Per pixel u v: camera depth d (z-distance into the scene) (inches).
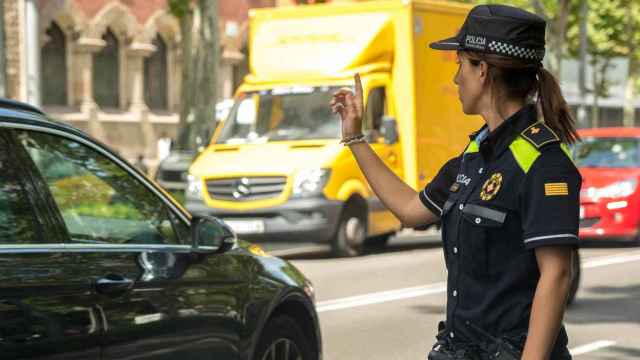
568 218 202.4
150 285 316.2
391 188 240.4
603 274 940.6
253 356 364.2
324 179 1033.5
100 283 295.4
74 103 2659.9
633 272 953.5
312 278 908.0
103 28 2691.9
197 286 337.7
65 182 303.0
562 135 212.4
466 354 212.1
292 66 1110.4
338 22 1114.7
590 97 3922.2
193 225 349.7
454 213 213.5
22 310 269.0
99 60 2728.8
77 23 2637.8
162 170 1866.4
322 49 1105.4
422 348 609.9
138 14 2775.6
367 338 639.1
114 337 298.2
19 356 266.7
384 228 1113.4
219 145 1093.1
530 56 211.8
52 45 2620.6
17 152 289.7
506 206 207.0
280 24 1135.6
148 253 323.6
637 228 1161.4
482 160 212.1
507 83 212.8
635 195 1155.9
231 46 3016.7
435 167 1136.8
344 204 1052.5
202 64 2014.0
